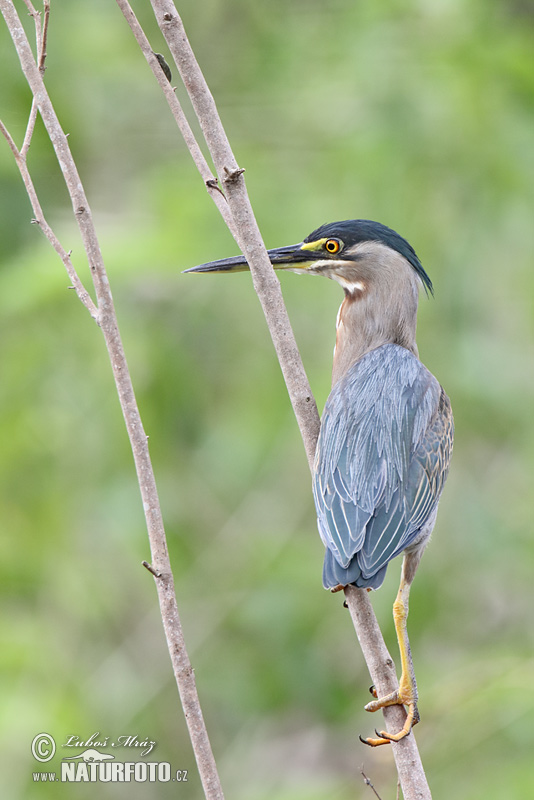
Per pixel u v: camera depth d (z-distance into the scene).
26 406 12.03
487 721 11.54
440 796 11.27
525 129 13.19
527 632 13.48
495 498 13.04
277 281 7.04
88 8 14.19
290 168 13.45
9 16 6.58
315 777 13.19
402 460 7.59
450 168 12.95
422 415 7.92
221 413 13.16
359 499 7.20
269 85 14.38
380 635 6.66
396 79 12.95
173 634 6.14
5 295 11.62
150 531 6.22
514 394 12.81
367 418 7.70
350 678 13.47
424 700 11.67
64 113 13.48
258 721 13.81
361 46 13.27
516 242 13.27
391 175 12.75
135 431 6.30
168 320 12.95
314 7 14.62
